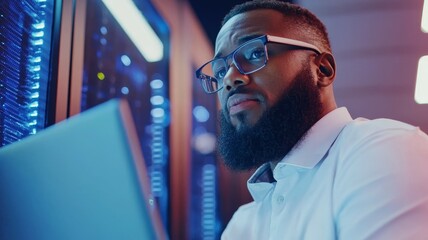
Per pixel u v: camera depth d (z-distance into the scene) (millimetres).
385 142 965
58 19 1495
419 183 875
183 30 3283
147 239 513
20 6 1457
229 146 1246
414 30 3531
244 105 1195
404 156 917
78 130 545
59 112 1467
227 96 1230
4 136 1368
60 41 1486
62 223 551
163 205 2836
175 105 3020
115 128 524
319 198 1042
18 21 1450
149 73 2980
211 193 3871
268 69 1199
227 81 1205
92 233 535
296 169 1139
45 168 562
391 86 3529
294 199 1109
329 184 1041
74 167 546
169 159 2875
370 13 3627
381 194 882
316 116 1216
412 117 3451
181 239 3000
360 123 1133
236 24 1300
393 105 3506
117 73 2545
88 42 2141
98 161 533
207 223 3820
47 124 1433
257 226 1238
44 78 1472
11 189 579
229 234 1333
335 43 3672
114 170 524
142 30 2705
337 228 967
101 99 2291
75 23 1600
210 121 3957
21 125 1445
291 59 1227
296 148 1157
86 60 2113
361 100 3572
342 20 3674
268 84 1193
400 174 889
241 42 1263
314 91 1232
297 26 1300
